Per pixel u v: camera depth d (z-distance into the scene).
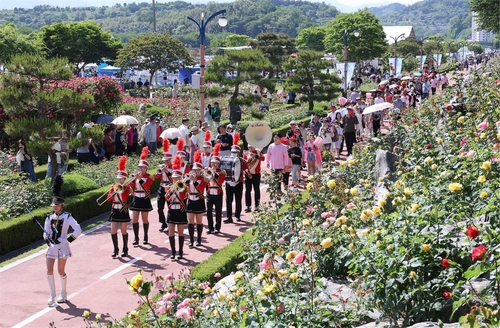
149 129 26.50
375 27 79.19
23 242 16.55
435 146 14.69
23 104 21.11
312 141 20.36
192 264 14.00
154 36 72.19
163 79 79.12
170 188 14.20
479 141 12.23
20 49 74.31
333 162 22.52
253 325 6.97
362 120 26.23
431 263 7.00
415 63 86.81
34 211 17.47
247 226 16.89
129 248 15.40
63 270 12.09
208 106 33.28
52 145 20.36
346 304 7.64
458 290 6.79
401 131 19.39
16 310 11.79
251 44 91.50
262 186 21.61
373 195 12.30
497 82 20.94
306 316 7.04
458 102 20.09
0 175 22.31
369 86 60.19
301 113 39.06
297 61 41.09
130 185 15.45
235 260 13.42
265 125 20.45
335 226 8.89
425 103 24.84
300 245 9.37
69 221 12.09
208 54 141.88
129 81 73.31
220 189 16.17
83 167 23.41
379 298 7.13
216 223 16.33
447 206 8.61
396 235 7.26
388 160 14.98
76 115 24.89
